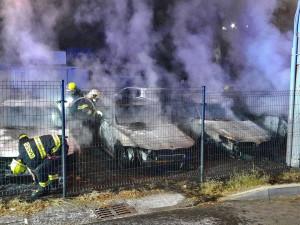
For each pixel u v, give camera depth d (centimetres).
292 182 543
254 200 476
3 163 518
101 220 399
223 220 400
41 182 470
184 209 436
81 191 496
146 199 470
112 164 630
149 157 565
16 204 438
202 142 543
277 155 704
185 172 598
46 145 471
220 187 514
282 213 425
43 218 401
